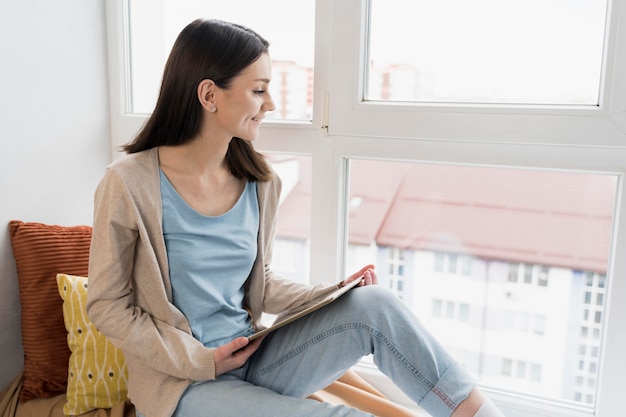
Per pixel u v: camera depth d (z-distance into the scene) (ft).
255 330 4.65
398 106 4.96
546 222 5.03
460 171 5.20
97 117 5.93
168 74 4.17
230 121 4.16
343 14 4.99
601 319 4.89
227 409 3.79
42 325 5.03
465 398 3.86
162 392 3.96
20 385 5.09
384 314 4.04
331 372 4.19
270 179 4.66
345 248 5.55
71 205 5.74
